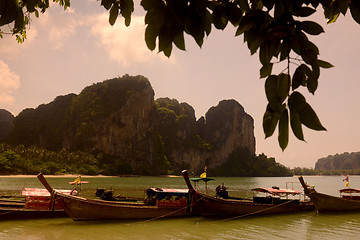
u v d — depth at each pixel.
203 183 115.94
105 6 2.07
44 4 2.77
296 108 1.62
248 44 1.77
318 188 84.50
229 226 19.98
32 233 16.52
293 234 18.42
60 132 197.00
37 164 141.38
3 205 19.91
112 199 23.61
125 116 195.75
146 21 1.79
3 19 1.83
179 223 20.23
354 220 23.25
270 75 1.71
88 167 158.25
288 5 1.78
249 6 1.98
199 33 1.79
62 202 18.73
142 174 191.50
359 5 1.76
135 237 16.47
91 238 15.99
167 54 1.79
